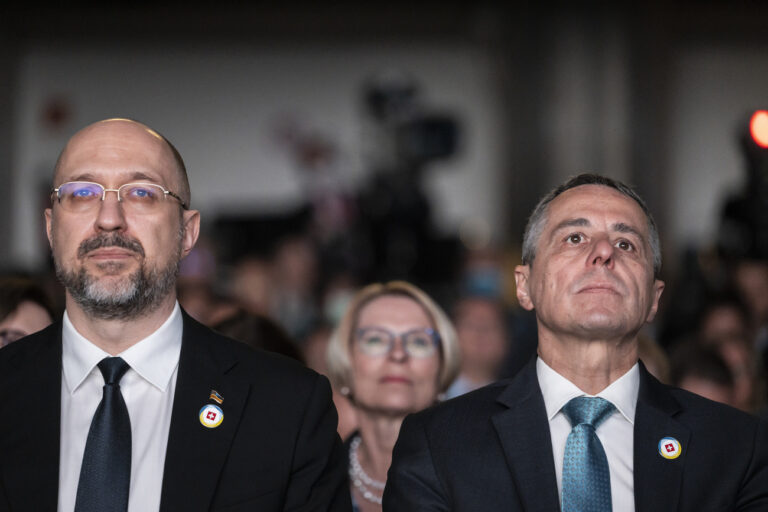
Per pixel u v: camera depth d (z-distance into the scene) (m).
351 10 11.30
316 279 10.24
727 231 6.96
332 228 11.18
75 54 11.49
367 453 3.90
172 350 2.92
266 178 11.47
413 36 11.40
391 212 11.16
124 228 2.81
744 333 5.93
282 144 11.47
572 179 3.13
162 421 2.85
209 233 11.20
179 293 6.34
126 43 11.49
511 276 9.66
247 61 11.53
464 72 11.37
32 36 11.41
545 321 2.95
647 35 10.71
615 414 2.92
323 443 2.93
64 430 2.81
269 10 11.35
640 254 2.94
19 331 3.68
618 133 10.71
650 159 10.71
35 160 11.43
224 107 11.52
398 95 11.38
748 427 2.92
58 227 2.84
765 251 6.49
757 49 11.22
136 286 2.79
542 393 2.96
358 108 11.45
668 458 2.84
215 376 2.91
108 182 2.85
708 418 2.94
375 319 3.91
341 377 3.95
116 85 11.52
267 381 2.94
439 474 2.90
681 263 10.84
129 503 2.73
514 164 10.84
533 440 2.87
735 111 11.17
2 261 11.28
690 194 11.10
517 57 10.84
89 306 2.79
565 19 10.76
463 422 2.97
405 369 3.86
